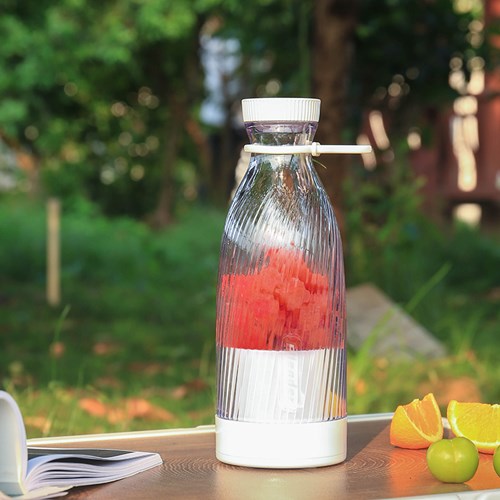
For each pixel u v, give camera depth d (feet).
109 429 16.90
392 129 37.22
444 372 21.26
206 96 81.92
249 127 7.46
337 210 27.76
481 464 7.79
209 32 78.64
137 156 83.20
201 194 91.56
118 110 81.51
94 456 7.04
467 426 8.29
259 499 6.61
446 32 34.50
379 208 34.01
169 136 76.54
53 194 78.13
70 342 26.89
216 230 61.26
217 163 89.86
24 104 71.77
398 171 35.96
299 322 7.22
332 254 7.35
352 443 8.25
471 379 20.79
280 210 7.29
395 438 8.05
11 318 31.24
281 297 7.18
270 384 7.22
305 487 6.88
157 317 32.01
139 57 75.51
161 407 18.90
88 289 39.22
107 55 70.38
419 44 34.60
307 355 7.23
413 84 35.65
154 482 7.06
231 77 76.95
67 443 8.35
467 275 37.06
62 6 70.33
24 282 41.68
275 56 36.76
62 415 17.46
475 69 36.14
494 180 57.06
